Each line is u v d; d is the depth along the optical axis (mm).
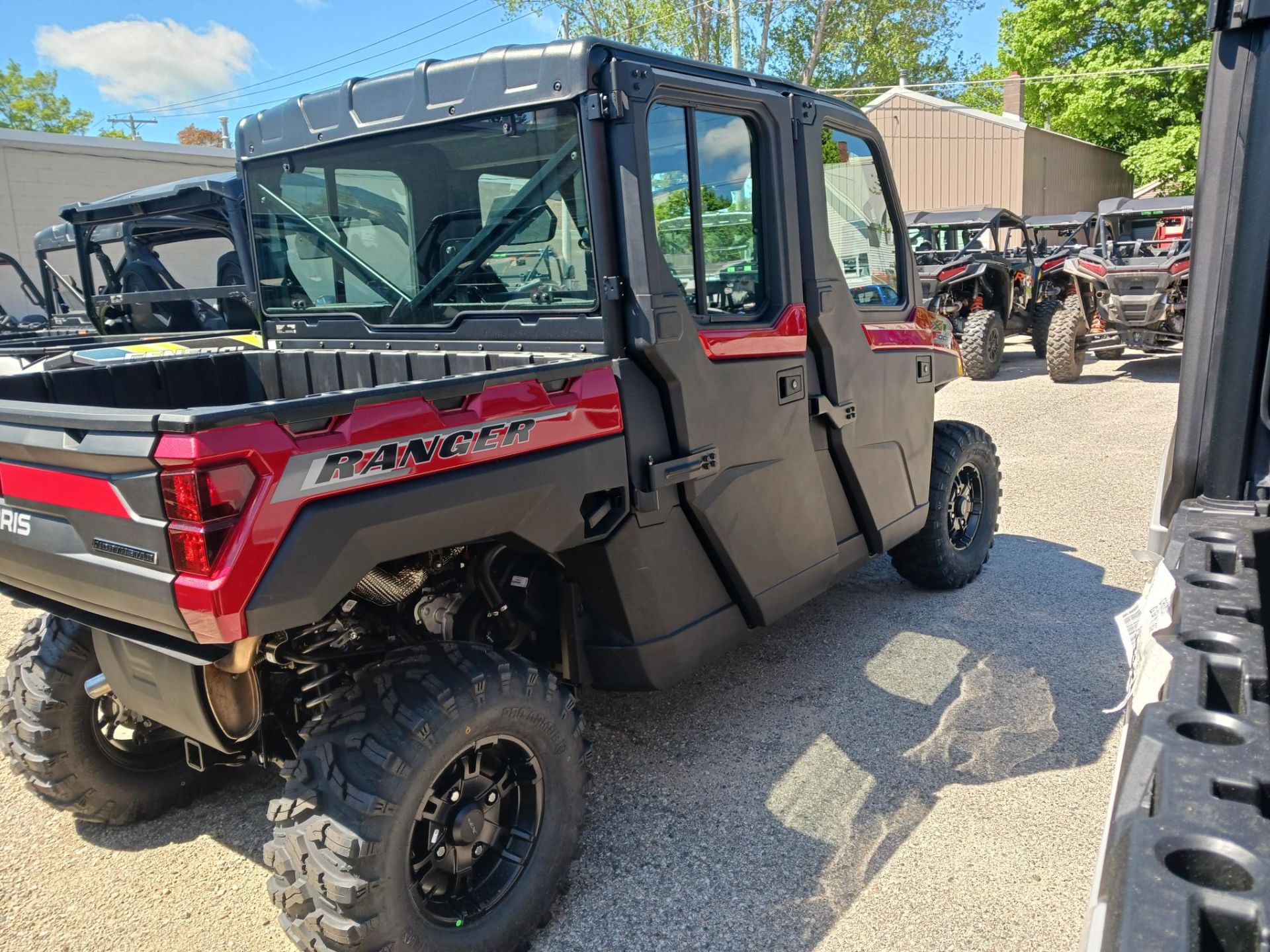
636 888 2623
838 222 3582
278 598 1856
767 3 25922
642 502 2684
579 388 2482
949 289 11992
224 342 6461
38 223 14664
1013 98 25156
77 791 2832
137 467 1844
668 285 2684
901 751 3289
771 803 3002
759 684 3830
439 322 3078
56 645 2748
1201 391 2053
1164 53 26109
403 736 2107
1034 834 2799
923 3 29969
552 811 2475
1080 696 3643
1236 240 1939
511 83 2682
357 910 2053
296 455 1873
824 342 3441
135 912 2609
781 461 3227
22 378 2844
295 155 3383
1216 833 868
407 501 2053
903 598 4727
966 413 9688
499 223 2832
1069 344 11023
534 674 2400
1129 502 6301
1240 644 1256
